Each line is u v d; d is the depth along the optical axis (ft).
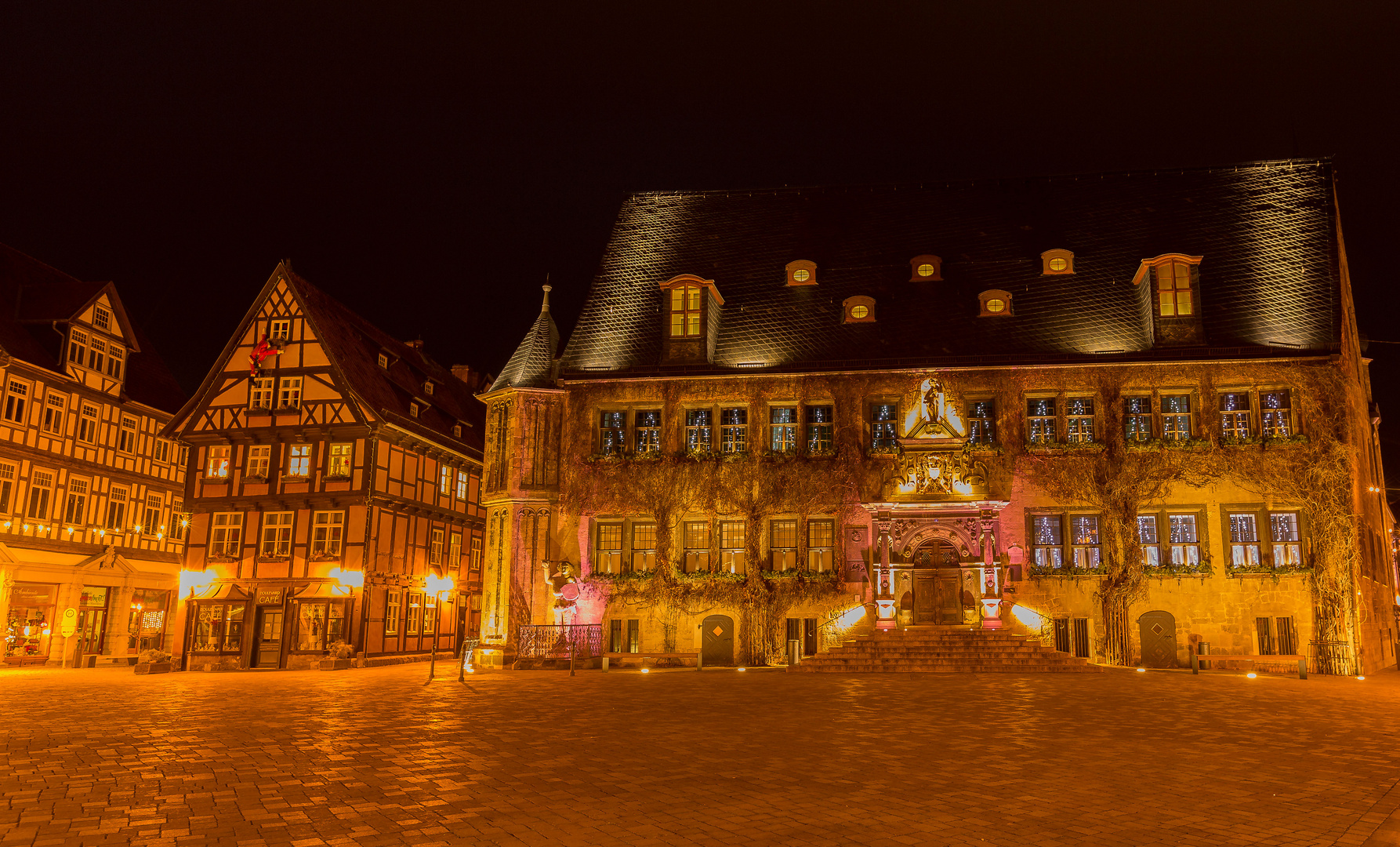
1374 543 90.17
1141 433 82.23
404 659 104.32
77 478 111.55
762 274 96.78
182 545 129.59
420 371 124.26
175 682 72.59
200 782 26.63
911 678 64.28
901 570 80.94
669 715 42.88
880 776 27.53
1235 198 93.20
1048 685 58.49
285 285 105.60
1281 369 80.33
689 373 88.22
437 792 25.14
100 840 20.21
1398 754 31.63
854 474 84.94
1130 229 93.25
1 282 110.93
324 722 41.39
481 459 124.16
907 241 97.25
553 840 20.20
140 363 130.00
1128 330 85.15
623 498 87.97
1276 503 78.64
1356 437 83.20
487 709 46.50
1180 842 20.29
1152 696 50.80
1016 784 26.30
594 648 84.69
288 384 103.24
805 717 41.96
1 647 100.32
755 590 84.58
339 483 100.48
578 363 91.40
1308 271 85.51
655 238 102.06
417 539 109.70
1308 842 20.33
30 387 104.88
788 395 87.45
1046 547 82.33
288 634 98.07
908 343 87.56
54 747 33.55
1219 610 78.28
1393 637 97.81
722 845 19.90
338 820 21.95
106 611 116.98
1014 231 96.02
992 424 84.94
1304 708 45.16
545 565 87.35
